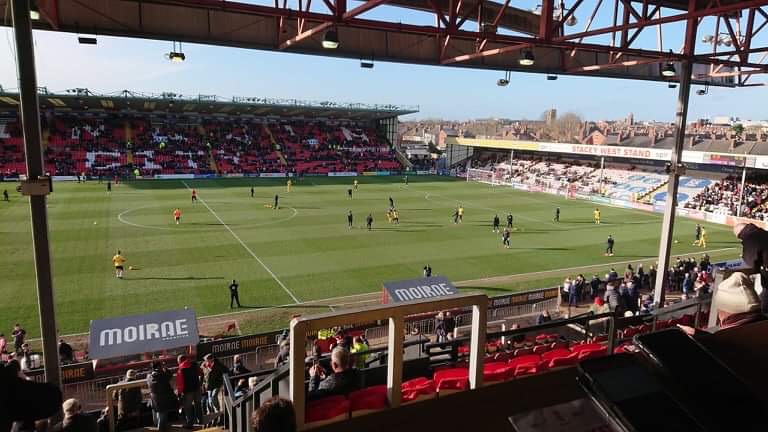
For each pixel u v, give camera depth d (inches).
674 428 77.2
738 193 1796.3
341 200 1895.9
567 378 158.6
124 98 2193.7
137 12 492.4
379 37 601.6
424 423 140.7
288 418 105.7
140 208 1582.2
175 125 2790.4
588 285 889.5
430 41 631.2
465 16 476.1
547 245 1273.4
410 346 270.4
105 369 538.6
